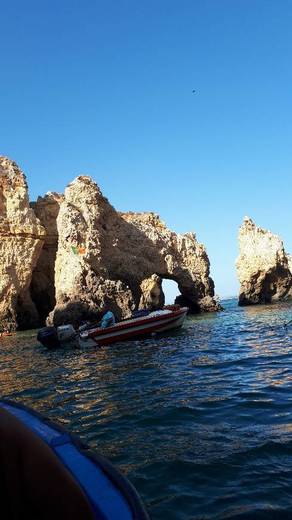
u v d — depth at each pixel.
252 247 62.97
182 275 57.41
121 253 52.16
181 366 14.34
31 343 29.83
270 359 14.28
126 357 17.92
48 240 54.28
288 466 5.76
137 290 52.75
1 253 46.81
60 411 9.89
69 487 1.81
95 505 2.68
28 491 1.76
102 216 51.62
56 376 15.06
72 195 50.59
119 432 7.91
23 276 47.62
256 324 29.28
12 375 16.33
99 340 23.19
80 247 47.16
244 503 4.94
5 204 48.62
